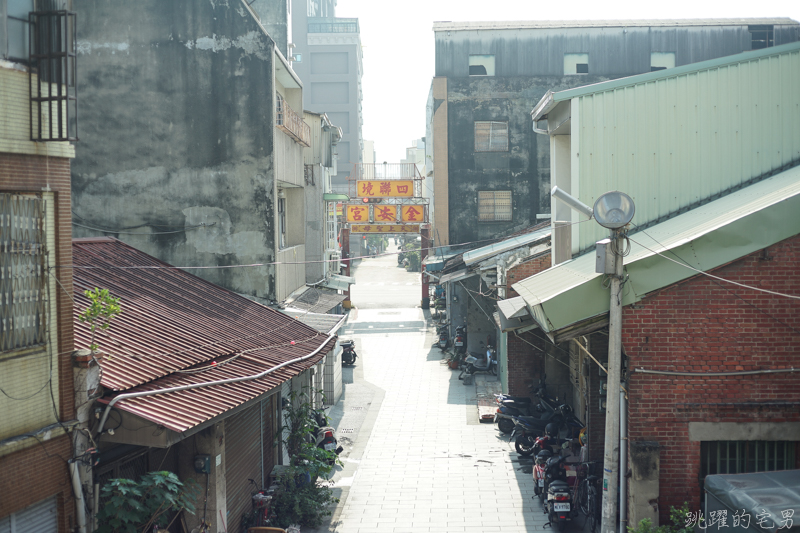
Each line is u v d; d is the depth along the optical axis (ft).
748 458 30.17
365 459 51.78
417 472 48.57
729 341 29.63
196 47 51.80
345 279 85.15
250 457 39.22
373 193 109.29
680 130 39.22
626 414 30.76
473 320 85.56
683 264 29.07
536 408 54.39
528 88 105.81
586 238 40.19
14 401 21.68
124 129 51.80
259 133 52.24
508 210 106.52
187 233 52.34
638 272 29.14
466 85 105.81
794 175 36.04
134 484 24.71
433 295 140.97
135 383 27.02
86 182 51.78
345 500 43.34
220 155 52.21
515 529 38.45
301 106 67.87
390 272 223.92
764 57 39.17
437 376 81.51
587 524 39.01
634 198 39.40
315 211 77.25
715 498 25.27
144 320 34.42
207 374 31.12
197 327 36.88
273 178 52.47
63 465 23.43
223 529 32.86
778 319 29.40
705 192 39.24
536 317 32.53
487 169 106.22
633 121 39.27
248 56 52.03
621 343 29.89
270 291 52.80
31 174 22.48
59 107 22.62
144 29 51.62
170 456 31.63
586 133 39.19
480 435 57.67
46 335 23.06
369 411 66.33
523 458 51.31
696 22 104.99
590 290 29.48
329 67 256.52
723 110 39.17
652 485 29.73
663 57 105.50
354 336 110.32
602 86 39.09
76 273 37.83
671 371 29.81
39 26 22.85
